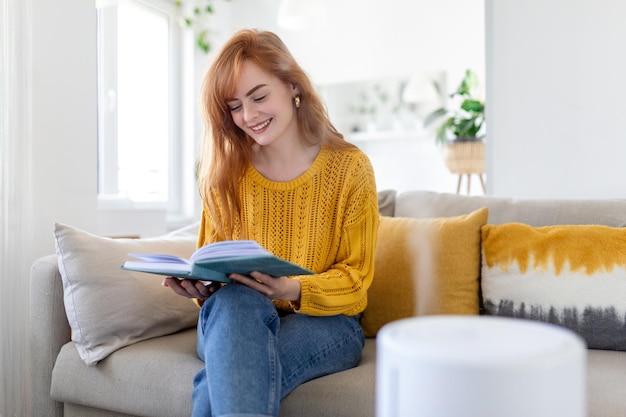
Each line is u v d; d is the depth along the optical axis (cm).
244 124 146
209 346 111
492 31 244
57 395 150
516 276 155
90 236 156
